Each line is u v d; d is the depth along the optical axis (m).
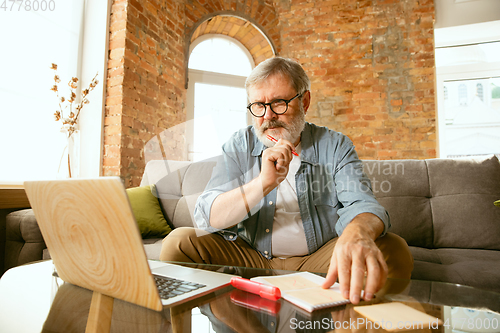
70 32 2.36
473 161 1.66
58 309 0.47
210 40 3.63
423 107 3.08
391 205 1.60
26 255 1.38
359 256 0.54
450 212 1.54
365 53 3.21
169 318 0.43
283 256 1.03
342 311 0.45
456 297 0.53
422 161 1.72
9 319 0.44
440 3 3.17
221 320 0.43
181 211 1.72
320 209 1.05
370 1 3.25
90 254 0.49
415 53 3.14
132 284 0.46
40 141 2.12
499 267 1.12
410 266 0.78
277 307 0.47
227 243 0.91
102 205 0.43
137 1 2.51
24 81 2.02
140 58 2.54
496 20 3.04
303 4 3.37
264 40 3.53
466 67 3.30
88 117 2.37
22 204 1.69
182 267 0.70
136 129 2.47
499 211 1.50
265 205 1.04
